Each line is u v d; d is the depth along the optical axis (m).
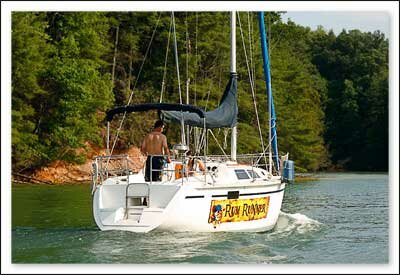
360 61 119.56
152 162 22.02
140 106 22.38
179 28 66.56
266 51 27.12
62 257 18.27
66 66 58.06
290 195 47.00
